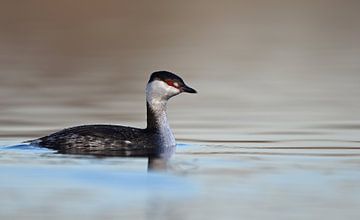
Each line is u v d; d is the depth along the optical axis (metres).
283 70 32.59
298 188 13.42
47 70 32.91
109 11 50.50
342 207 12.38
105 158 15.90
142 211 12.23
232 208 12.41
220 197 12.93
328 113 22.64
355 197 12.88
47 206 12.50
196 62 34.72
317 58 36.12
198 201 12.75
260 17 51.25
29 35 42.16
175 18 49.28
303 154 16.56
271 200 12.77
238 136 19.11
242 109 23.69
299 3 58.47
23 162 15.38
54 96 26.52
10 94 26.92
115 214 12.12
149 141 17.23
